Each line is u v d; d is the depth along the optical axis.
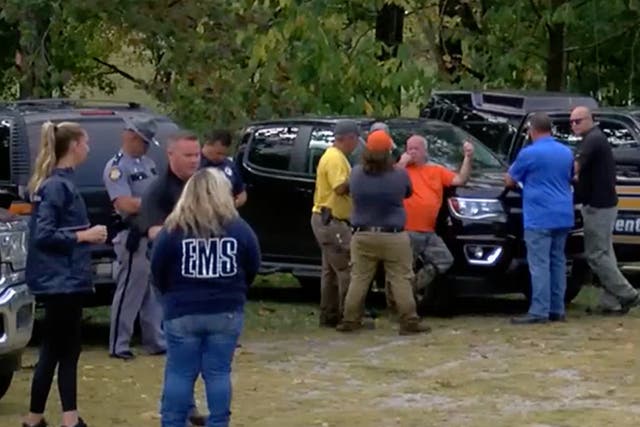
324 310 19.33
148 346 16.98
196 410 12.84
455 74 31.44
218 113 28.30
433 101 25.59
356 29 29.45
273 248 21.20
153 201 13.09
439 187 19.25
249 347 17.62
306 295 22.94
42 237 12.14
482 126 24.28
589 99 24.44
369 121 21.25
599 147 19.61
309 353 17.16
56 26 29.45
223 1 28.53
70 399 12.46
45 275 12.22
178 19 28.36
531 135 19.39
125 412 13.80
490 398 14.38
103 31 32.16
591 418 13.39
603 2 30.23
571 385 15.01
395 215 18.23
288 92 27.92
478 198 19.36
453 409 13.86
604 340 17.77
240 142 21.88
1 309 13.02
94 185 17.12
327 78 27.62
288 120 21.47
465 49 31.62
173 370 11.20
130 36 29.36
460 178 19.31
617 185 22.02
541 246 19.02
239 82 28.45
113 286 17.08
